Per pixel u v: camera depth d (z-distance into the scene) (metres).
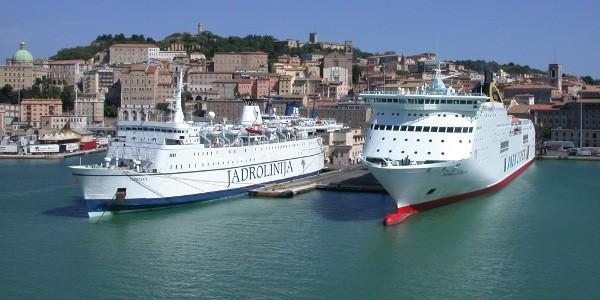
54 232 95.94
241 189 125.81
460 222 100.94
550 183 145.25
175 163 111.25
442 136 103.44
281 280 74.94
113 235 94.12
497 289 72.81
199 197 116.50
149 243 89.81
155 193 108.62
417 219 102.44
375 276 76.44
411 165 97.88
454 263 81.25
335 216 105.94
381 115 108.94
